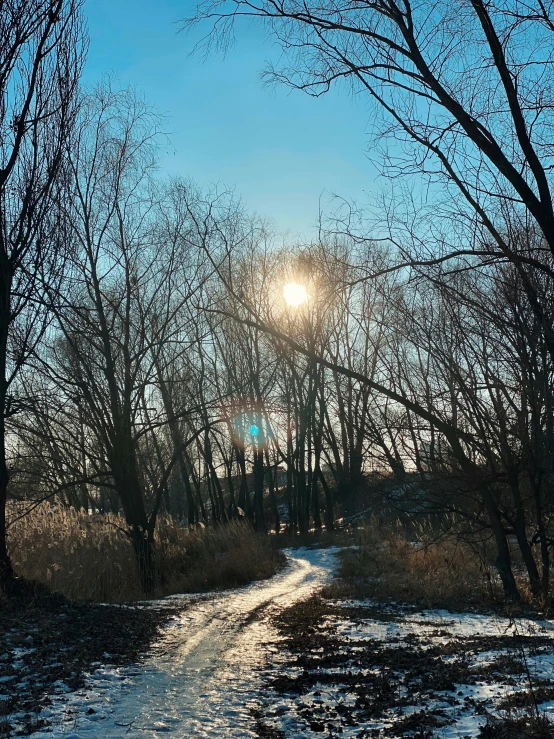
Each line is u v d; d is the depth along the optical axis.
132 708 6.08
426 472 12.90
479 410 11.90
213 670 7.61
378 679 6.97
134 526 17.16
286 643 9.21
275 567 21.52
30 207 11.93
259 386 33.88
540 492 12.38
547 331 9.38
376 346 12.84
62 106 12.31
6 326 11.64
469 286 11.32
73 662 7.76
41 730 5.40
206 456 39.84
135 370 17.45
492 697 5.99
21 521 17.16
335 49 7.88
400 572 17.53
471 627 10.09
